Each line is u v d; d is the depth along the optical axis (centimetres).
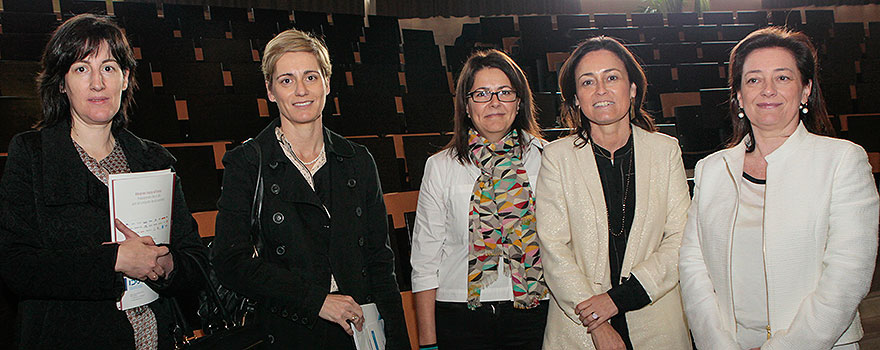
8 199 101
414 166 317
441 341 147
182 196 128
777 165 115
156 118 302
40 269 100
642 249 134
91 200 108
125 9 446
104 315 108
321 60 126
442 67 451
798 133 116
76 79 107
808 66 118
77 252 102
